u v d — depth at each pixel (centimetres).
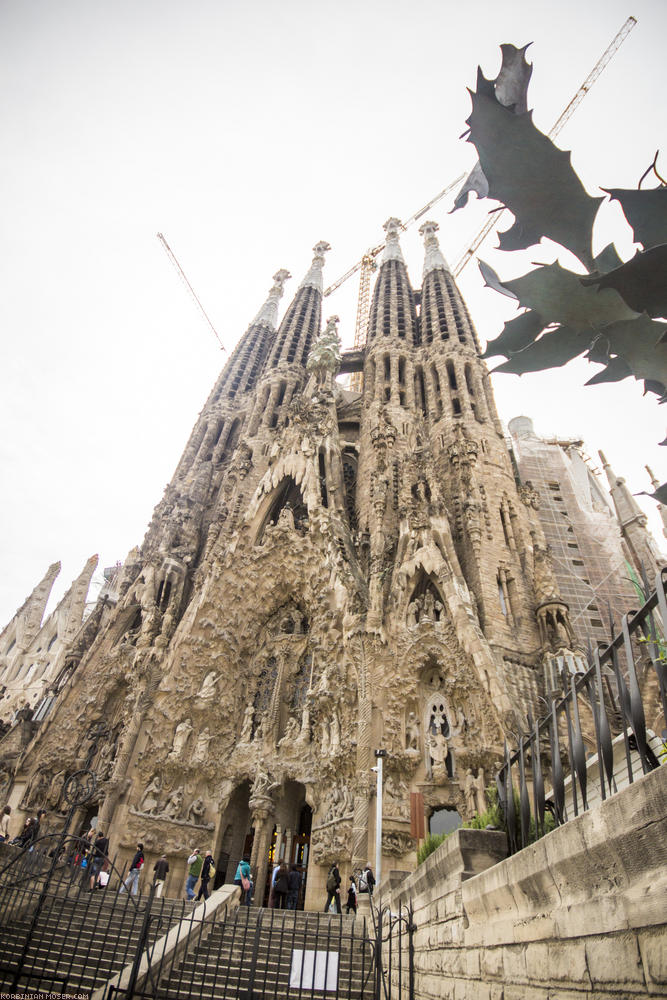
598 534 5375
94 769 3709
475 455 4719
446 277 7319
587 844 476
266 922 1884
